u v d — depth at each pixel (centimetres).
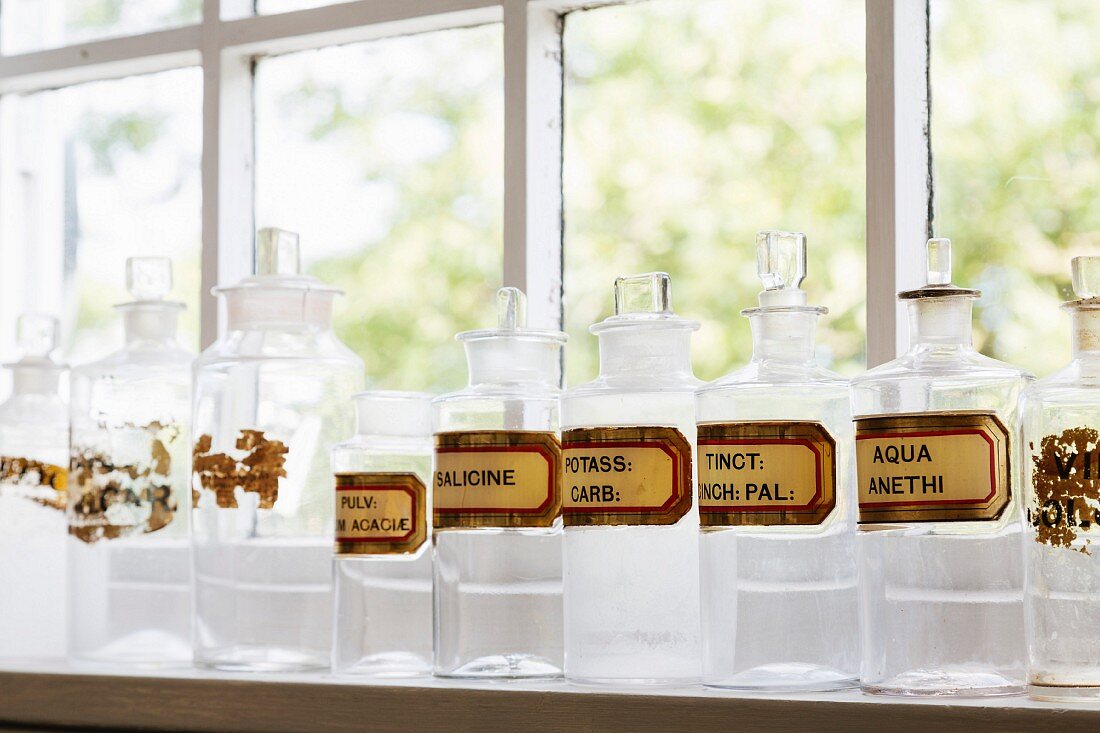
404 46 137
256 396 110
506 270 122
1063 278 112
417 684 93
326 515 110
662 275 96
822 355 120
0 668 110
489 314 135
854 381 88
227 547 109
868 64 108
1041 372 112
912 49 110
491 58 133
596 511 93
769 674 86
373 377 141
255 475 109
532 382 99
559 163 127
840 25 121
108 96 152
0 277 155
